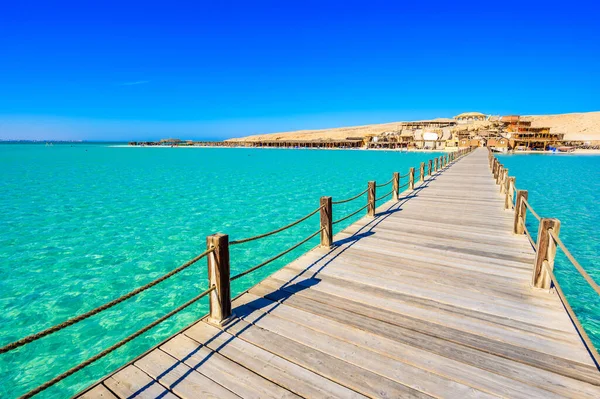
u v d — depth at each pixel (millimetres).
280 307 4641
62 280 8266
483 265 6176
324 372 3338
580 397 3008
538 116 152250
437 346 3752
